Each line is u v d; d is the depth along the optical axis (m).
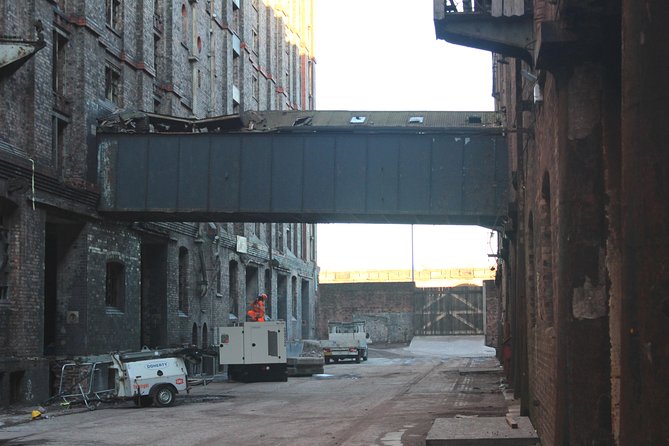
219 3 42.53
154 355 22.66
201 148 26.52
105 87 28.52
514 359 22.22
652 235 4.93
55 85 25.47
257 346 33.12
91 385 24.25
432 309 70.81
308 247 62.31
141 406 22.52
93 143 26.73
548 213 12.49
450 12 13.72
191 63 37.50
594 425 9.00
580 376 9.09
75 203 24.91
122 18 29.70
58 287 25.70
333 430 16.30
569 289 9.23
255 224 47.38
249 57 47.88
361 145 25.81
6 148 21.56
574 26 9.09
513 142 21.42
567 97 9.41
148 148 26.73
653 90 4.97
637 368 4.99
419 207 25.36
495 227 26.55
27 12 22.94
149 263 32.88
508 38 13.62
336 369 43.06
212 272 38.59
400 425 16.94
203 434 15.89
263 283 48.88
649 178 4.96
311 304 62.78
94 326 26.09
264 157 26.17
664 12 4.96
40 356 22.72
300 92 62.69
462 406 20.70
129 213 26.62
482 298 70.31
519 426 14.12
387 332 70.88
